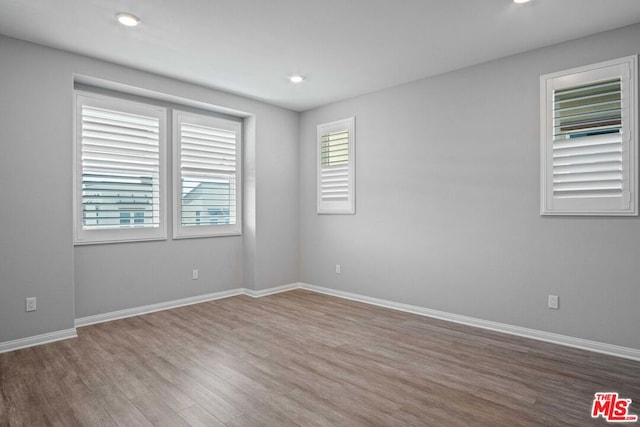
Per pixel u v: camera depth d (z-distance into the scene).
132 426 2.03
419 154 4.13
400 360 2.90
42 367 2.76
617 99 2.92
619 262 2.94
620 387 2.45
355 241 4.79
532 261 3.36
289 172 5.38
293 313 4.20
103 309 3.88
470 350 3.09
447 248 3.92
